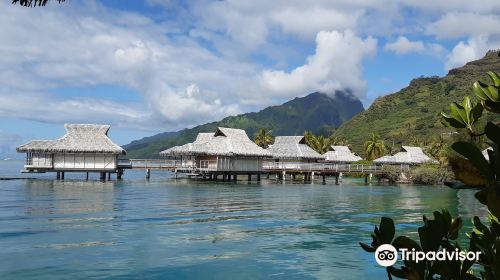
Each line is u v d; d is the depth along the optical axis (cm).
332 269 1194
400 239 213
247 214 2298
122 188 4169
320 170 5938
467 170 181
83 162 5328
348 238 1630
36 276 1091
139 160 5916
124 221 1978
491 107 223
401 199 3344
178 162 6291
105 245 1450
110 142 5434
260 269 1190
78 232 1677
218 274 1137
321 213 2378
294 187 4831
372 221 2078
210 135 6644
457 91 13538
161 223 1939
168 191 3866
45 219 2000
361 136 12588
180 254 1344
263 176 8069
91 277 1093
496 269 197
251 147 5997
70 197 3125
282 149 6912
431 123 11344
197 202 2914
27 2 341
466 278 208
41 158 5228
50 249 1380
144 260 1263
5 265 1190
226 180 5972
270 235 1680
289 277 1119
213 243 1513
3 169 10575
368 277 1124
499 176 166
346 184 5716
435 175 5559
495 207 163
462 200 3281
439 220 212
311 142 9419
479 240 227
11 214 2159
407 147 7475
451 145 177
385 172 5947
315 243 1532
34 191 3634
